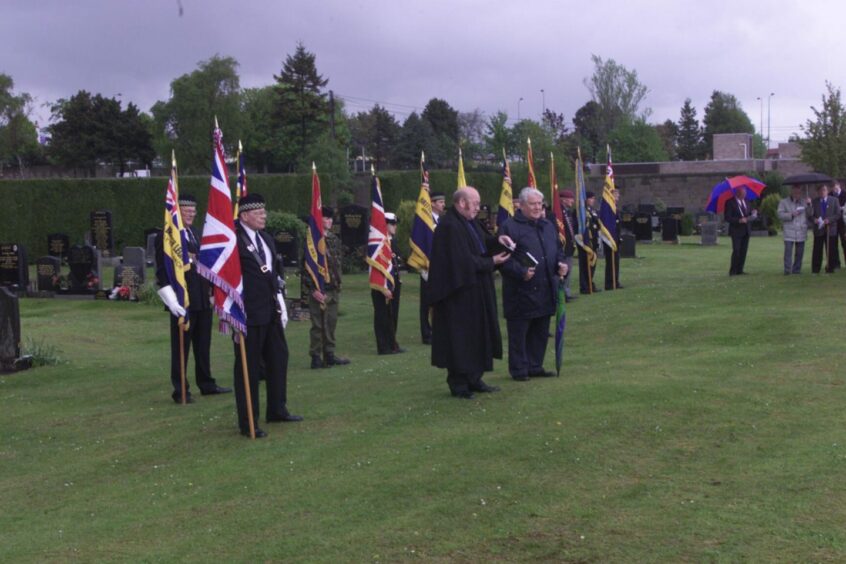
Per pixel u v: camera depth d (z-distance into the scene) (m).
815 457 6.88
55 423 10.49
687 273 25.42
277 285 9.24
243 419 9.01
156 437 9.39
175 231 11.18
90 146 63.88
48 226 37.03
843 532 5.52
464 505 6.46
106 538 6.46
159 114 60.84
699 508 6.07
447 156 77.19
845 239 20.55
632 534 5.74
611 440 7.63
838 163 47.25
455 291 9.42
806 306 14.49
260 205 9.09
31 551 6.30
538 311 10.12
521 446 7.61
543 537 5.82
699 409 8.37
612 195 20.33
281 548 5.95
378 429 8.61
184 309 11.21
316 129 61.41
